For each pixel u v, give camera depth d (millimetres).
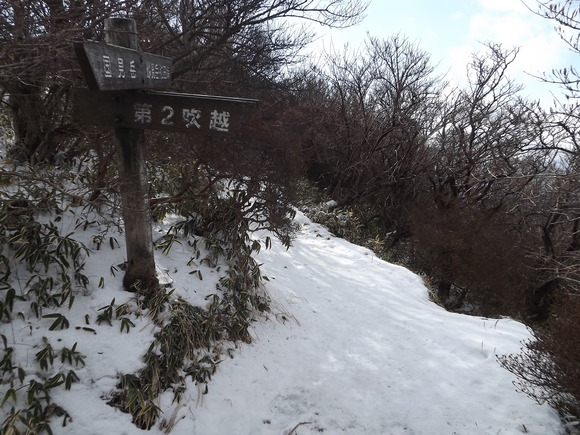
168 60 3160
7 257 3012
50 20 2650
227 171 3998
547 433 2816
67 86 3750
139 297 3215
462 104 12422
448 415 3105
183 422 2697
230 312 3766
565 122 6676
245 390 3143
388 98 13766
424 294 5746
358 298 5148
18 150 4121
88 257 3389
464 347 3957
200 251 4188
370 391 3395
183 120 2754
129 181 3031
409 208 11602
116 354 2789
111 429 2432
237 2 5910
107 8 2861
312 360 3730
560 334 2855
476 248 9195
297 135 5102
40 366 2521
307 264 6066
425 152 11828
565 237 11156
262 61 7410
